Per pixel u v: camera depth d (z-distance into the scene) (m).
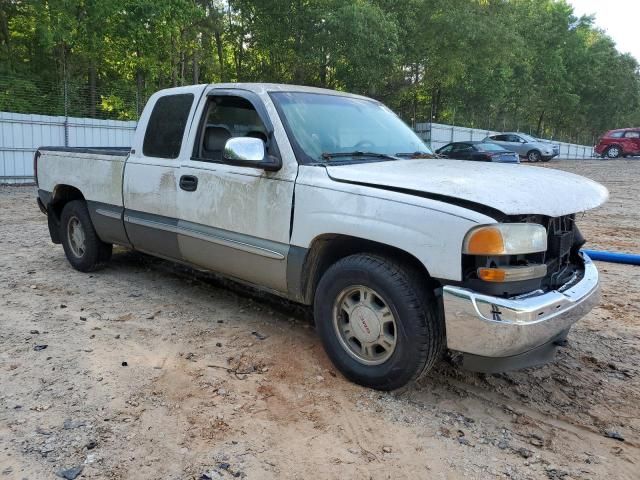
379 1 24.47
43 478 2.58
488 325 2.89
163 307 4.93
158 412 3.16
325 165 3.69
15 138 16.69
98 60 22.42
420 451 2.87
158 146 4.84
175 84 24.20
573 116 53.34
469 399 3.43
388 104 29.22
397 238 3.16
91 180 5.53
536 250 3.09
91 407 3.20
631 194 14.94
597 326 4.79
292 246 3.75
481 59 28.09
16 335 4.21
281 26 23.17
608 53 52.44
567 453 2.90
